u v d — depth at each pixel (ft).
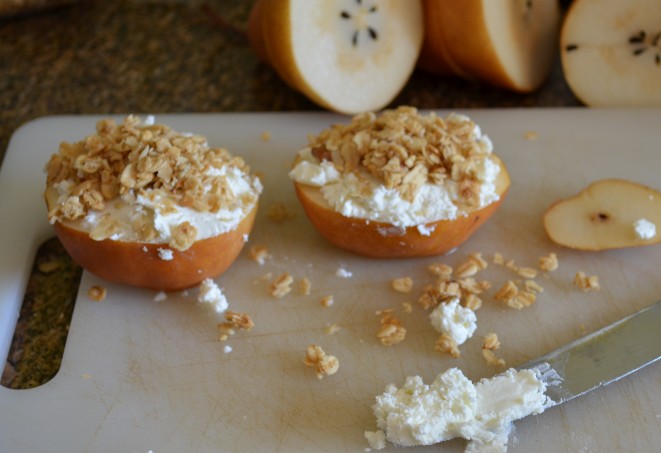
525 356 1.25
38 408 1.20
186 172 1.27
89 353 1.26
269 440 1.18
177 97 1.66
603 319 1.29
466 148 1.32
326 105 1.52
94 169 1.27
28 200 1.41
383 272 1.35
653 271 1.33
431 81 1.67
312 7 1.46
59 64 1.73
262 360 1.25
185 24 1.83
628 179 1.45
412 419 1.16
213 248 1.26
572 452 1.16
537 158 1.48
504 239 1.38
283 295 1.32
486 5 1.48
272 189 1.45
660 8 1.48
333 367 1.23
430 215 1.28
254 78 1.70
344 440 1.18
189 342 1.27
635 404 1.20
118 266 1.26
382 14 1.51
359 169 1.31
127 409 1.20
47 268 1.37
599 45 1.54
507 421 1.17
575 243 1.35
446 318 1.26
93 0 1.88
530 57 1.59
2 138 1.58
